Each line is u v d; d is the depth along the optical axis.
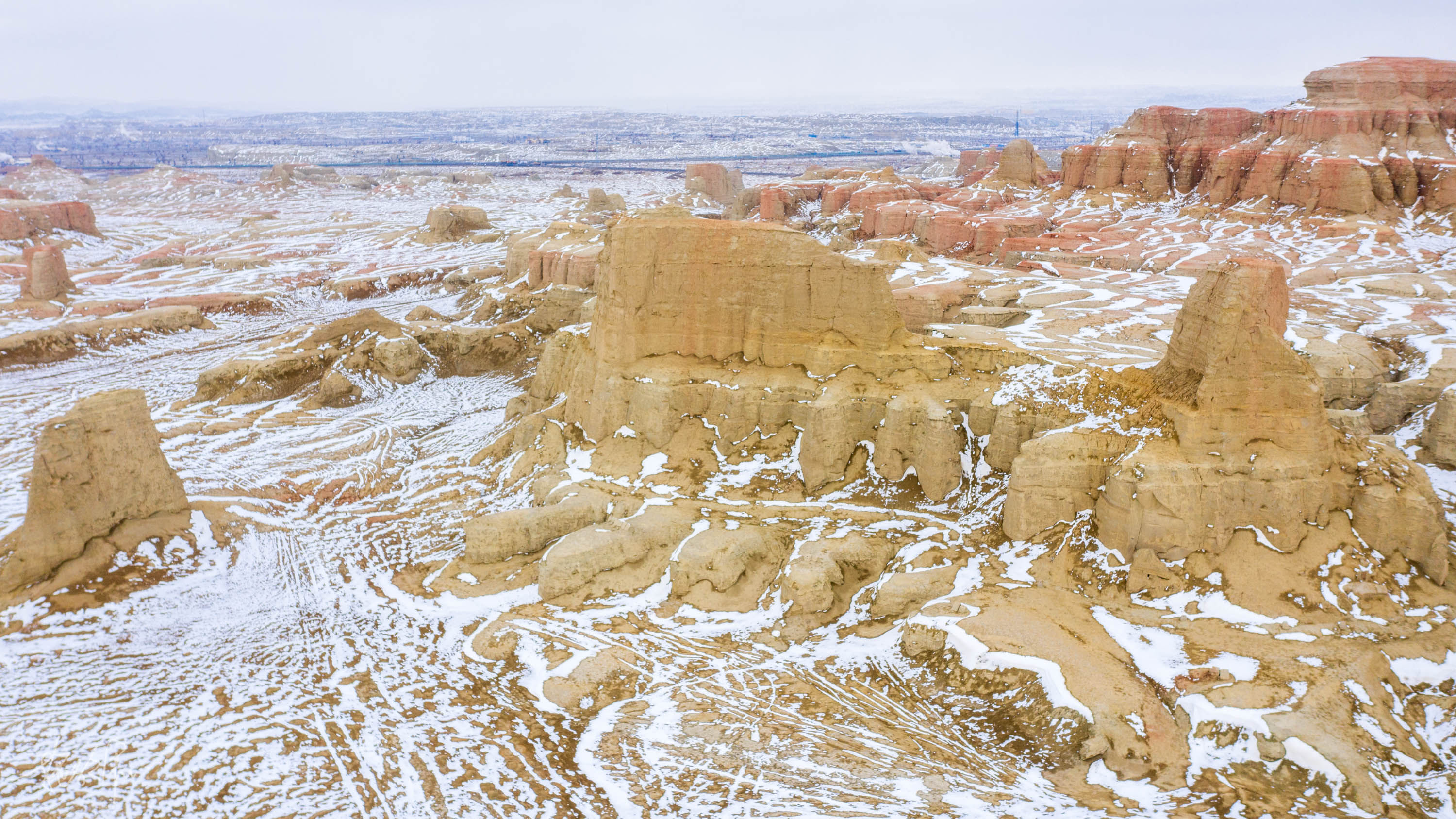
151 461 46.41
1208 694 29.97
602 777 29.95
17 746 31.70
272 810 28.66
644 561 42.41
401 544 48.62
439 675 36.28
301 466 61.16
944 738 30.95
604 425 51.62
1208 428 37.59
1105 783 27.95
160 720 33.28
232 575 45.03
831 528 43.69
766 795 28.70
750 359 50.62
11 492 58.62
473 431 67.00
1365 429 48.91
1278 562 35.88
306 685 35.72
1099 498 39.00
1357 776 26.80
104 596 41.25
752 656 36.47
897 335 49.31
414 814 28.50
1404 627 33.38
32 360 88.62
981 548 40.62
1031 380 45.44
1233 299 37.22
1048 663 31.67
